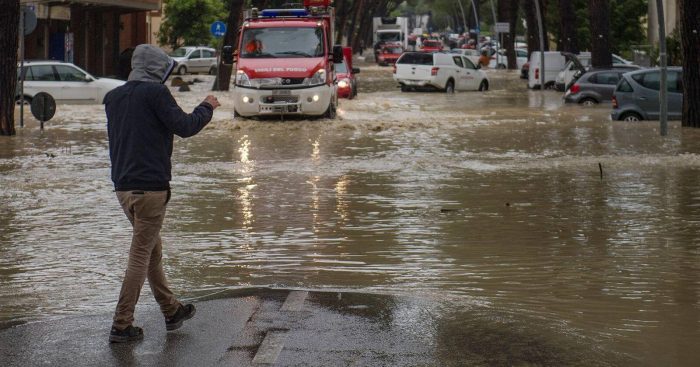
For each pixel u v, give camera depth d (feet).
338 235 42.11
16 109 120.26
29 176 61.93
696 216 46.32
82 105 126.52
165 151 26.96
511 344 25.71
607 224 44.34
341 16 304.09
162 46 275.18
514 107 131.95
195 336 26.43
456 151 76.74
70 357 24.88
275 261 36.96
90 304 30.71
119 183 26.68
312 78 102.06
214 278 34.22
